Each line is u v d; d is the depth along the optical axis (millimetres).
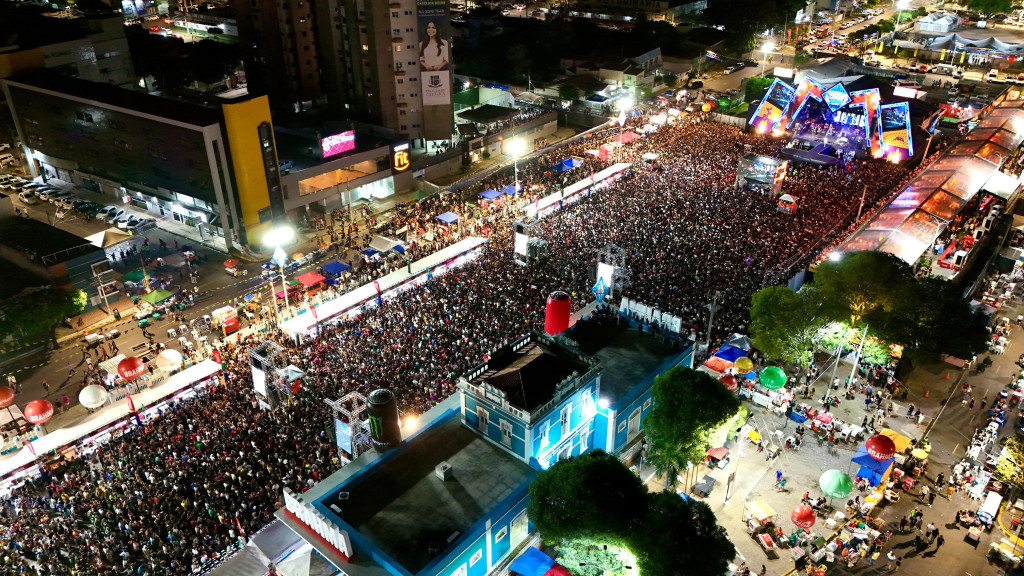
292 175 103000
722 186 110438
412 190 121188
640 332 64875
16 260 86125
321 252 98250
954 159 111188
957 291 65312
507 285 80375
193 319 83125
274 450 56938
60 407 68312
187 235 105688
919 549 50719
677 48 188125
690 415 48938
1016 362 71625
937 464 58344
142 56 154625
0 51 118500
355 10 117938
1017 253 93125
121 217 107625
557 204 105625
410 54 120438
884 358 65250
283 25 128000
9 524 53250
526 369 51250
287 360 68938
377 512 45062
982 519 52062
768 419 64125
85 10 169375
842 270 64500
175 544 49156
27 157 123938
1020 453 52906
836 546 50438
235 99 94562
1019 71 182375
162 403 66062
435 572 41312
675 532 40375
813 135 130750
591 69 168875
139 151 104812
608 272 72625
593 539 41969
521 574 46312
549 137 145500
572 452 54719
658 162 122250
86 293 84875
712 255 86812
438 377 64750
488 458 49719
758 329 65250
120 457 57656
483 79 173250
